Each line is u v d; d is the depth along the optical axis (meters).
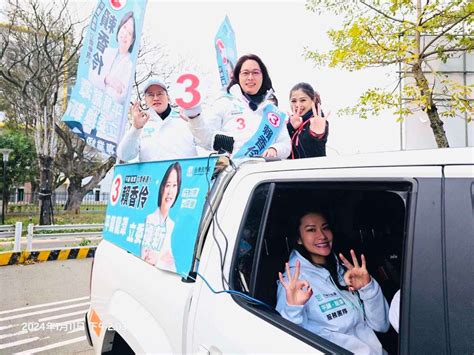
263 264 1.50
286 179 1.38
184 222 1.62
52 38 12.47
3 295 4.85
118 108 3.22
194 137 2.62
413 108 4.91
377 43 4.35
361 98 4.60
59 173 17.30
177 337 1.46
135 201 2.15
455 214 0.91
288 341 1.13
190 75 2.38
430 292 0.90
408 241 0.98
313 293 1.43
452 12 4.16
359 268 1.47
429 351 0.86
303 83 3.61
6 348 3.32
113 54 3.14
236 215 1.49
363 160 1.18
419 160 1.04
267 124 2.93
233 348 1.21
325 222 1.58
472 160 0.94
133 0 3.25
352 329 1.39
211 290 1.40
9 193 16.77
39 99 12.56
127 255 2.09
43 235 8.56
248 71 2.93
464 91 4.32
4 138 16.19
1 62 12.99
